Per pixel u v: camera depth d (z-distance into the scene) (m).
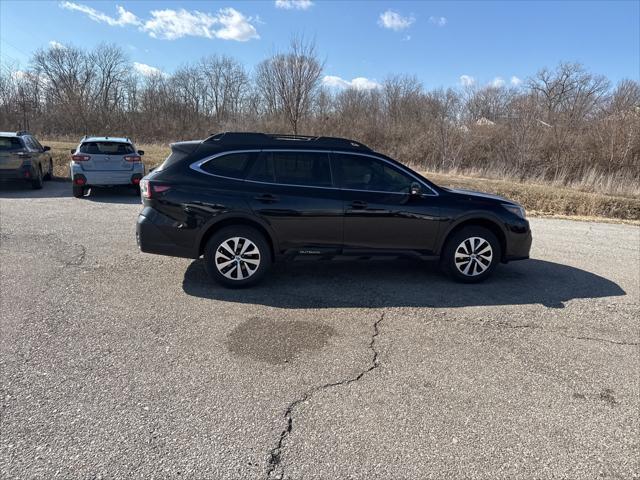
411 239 5.26
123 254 6.28
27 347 3.54
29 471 2.24
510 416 2.87
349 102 34.16
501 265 6.51
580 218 11.42
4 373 3.14
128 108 42.19
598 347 3.90
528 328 4.25
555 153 21.73
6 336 3.71
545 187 15.41
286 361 3.47
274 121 31.50
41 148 14.04
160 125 40.78
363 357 3.58
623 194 15.43
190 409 2.82
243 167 5.01
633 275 6.20
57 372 3.19
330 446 2.53
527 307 4.79
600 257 7.20
